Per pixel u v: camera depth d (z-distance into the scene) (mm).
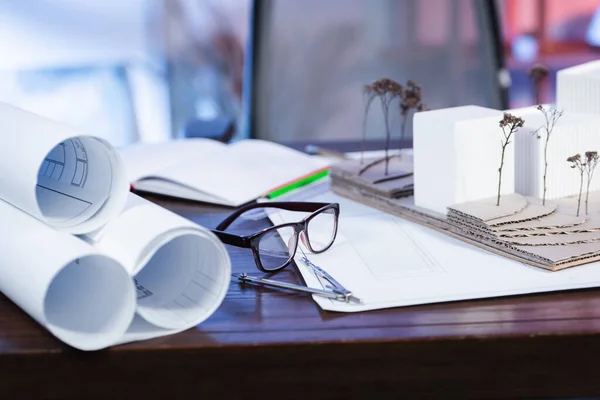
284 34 2082
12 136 688
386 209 930
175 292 668
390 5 2096
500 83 2168
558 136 865
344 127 2102
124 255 622
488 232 772
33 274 593
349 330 627
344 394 622
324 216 904
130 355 612
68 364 614
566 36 2691
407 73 2137
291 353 613
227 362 614
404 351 612
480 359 617
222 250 644
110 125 2797
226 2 2750
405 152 1186
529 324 628
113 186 678
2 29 2600
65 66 2697
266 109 2098
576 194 893
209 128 1503
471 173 832
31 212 658
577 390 628
